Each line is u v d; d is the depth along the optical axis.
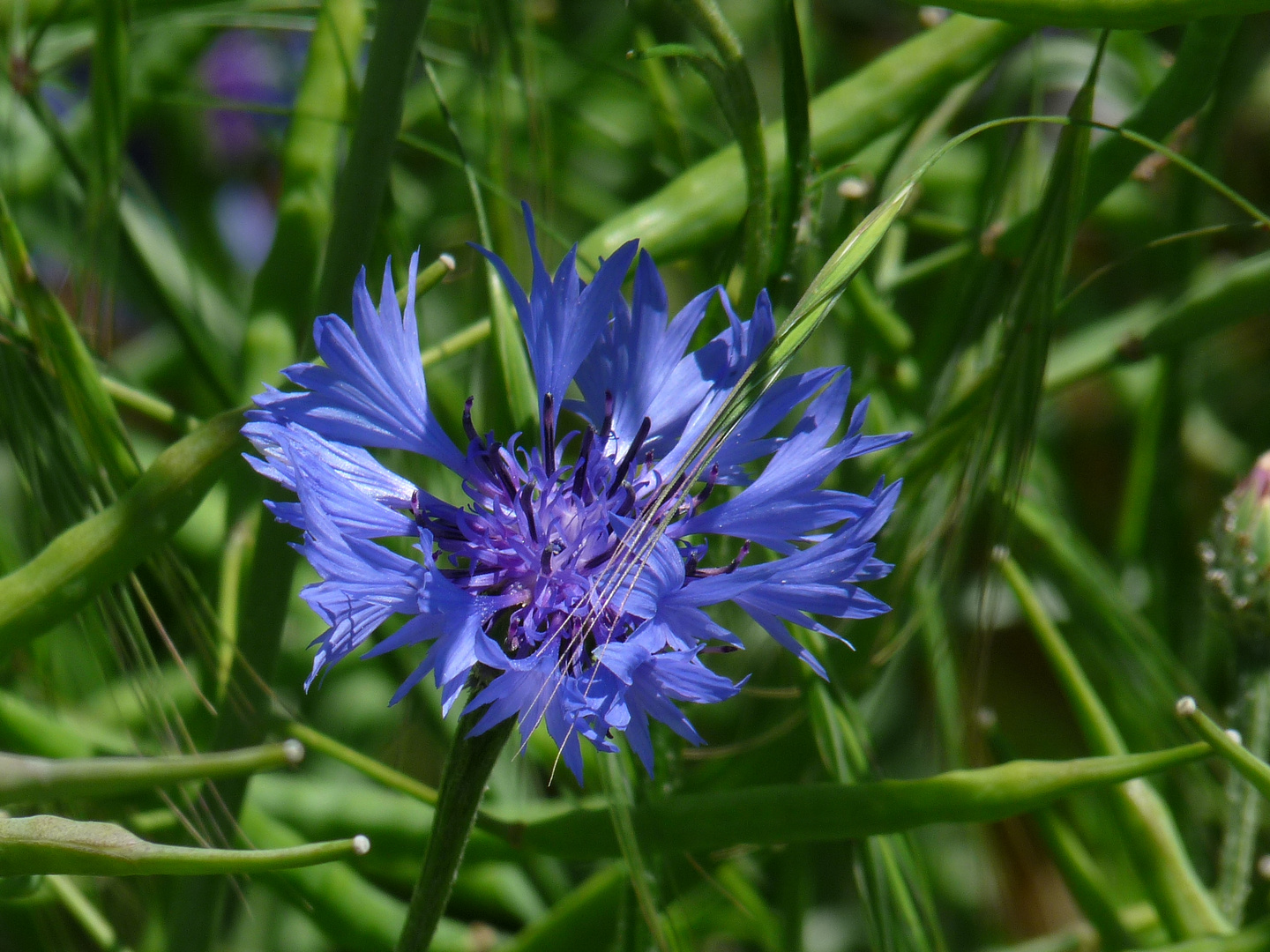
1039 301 0.31
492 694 0.27
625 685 0.27
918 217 0.36
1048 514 0.35
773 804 0.30
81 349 0.29
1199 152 0.36
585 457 0.28
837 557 0.28
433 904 0.28
